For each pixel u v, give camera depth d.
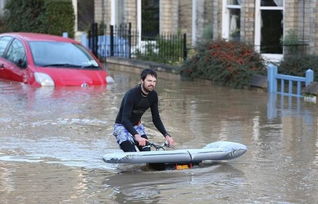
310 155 32.94
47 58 56.97
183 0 74.81
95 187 27.55
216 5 67.81
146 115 44.19
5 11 94.75
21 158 32.16
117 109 45.19
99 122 40.75
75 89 53.91
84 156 32.66
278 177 29.08
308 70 50.53
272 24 62.97
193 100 49.81
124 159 29.23
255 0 63.03
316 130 38.91
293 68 56.00
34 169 30.27
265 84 53.75
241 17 63.78
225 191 27.05
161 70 63.62
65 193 26.72
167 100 49.75
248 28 63.12
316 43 58.97
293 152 33.56
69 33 86.44
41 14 87.38
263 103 48.59
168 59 66.81
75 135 37.19
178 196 26.34
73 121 40.97
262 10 63.03
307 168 30.55
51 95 50.59
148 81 30.30
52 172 29.78
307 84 50.47
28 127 39.06
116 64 70.88
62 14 86.00
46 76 54.81
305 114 44.19
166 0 74.50
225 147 31.33
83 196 26.34
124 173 29.70
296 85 56.22
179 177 29.08
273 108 46.50
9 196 26.30
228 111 45.25
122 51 74.25
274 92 53.44
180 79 61.25
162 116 43.31
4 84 55.84
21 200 25.81
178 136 37.31
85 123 40.44
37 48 57.47
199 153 30.52
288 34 60.22
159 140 36.38
